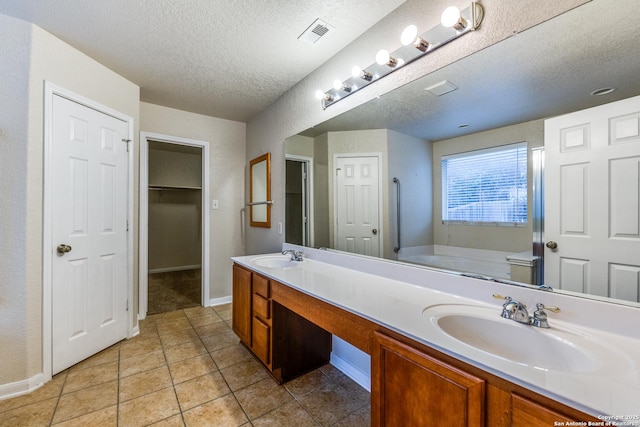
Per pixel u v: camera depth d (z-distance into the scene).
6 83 1.71
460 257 1.47
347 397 1.78
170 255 5.46
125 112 2.50
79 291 2.12
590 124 1.05
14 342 1.74
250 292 2.21
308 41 1.98
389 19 1.72
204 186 3.46
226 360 2.22
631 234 0.96
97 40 1.96
